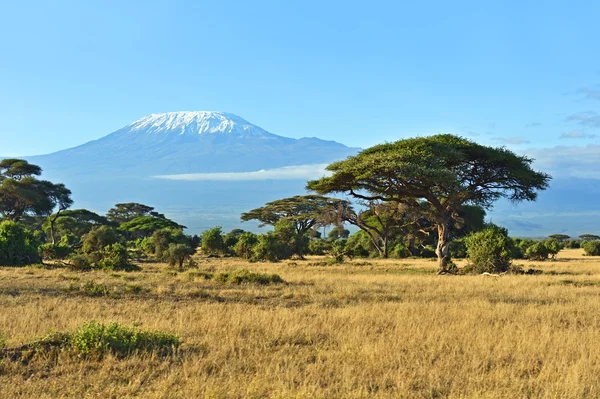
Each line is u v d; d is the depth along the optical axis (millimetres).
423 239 68188
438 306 15531
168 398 7484
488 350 10086
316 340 11148
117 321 12508
